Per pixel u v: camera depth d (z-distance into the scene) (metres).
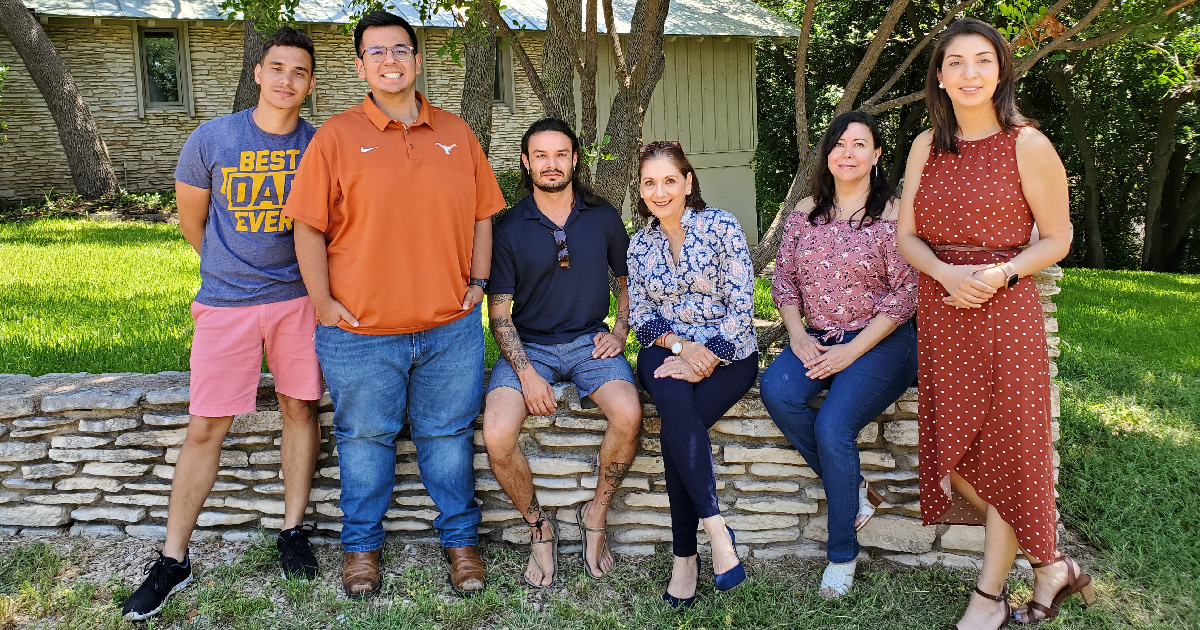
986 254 2.49
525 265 3.06
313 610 2.79
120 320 5.25
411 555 3.14
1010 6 3.86
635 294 3.10
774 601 2.82
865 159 2.83
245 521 3.23
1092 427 4.18
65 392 3.21
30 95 11.77
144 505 3.24
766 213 17.30
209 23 12.05
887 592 2.90
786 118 17.28
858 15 16.12
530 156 3.02
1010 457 2.50
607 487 3.01
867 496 2.98
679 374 2.87
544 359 3.12
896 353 2.83
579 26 4.66
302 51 2.74
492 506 3.22
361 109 2.75
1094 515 3.33
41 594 2.85
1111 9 4.09
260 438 3.18
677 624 2.73
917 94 3.93
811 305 3.00
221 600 2.81
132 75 12.10
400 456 3.20
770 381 2.89
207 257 2.80
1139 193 16.17
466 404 2.94
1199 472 3.68
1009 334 2.45
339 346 2.78
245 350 2.81
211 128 2.77
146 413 3.18
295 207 2.63
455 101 13.21
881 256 2.84
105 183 11.15
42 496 3.24
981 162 2.44
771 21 13.88
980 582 2.68
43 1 11.28
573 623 2.73
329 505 3.22
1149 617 2.74
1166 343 6.18
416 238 2.71
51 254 7.45
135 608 2.71
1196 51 5.51
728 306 2.98
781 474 3.12
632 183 4.39
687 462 2.76
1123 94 14.13
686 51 13.11
